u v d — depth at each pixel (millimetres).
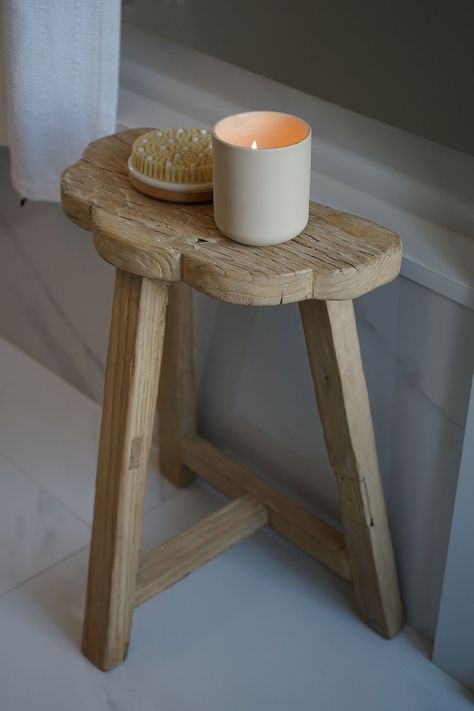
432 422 1054
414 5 984
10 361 1654
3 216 1540
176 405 1308
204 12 1195
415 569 1175
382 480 1159
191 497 1396
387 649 1188
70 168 979
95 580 1088
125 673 1142
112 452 993
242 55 1181
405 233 1027
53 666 1146
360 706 1115
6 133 1290
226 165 822
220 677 1141
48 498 1381
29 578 1254
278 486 1336
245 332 1228
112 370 958
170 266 851
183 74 1294
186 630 1196
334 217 923
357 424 1023
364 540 1112
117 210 910
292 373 1198
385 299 1030
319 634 1200
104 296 1421
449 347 991
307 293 841
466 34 951
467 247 1003
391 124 1059
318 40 1087
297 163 824
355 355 985
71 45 1118
